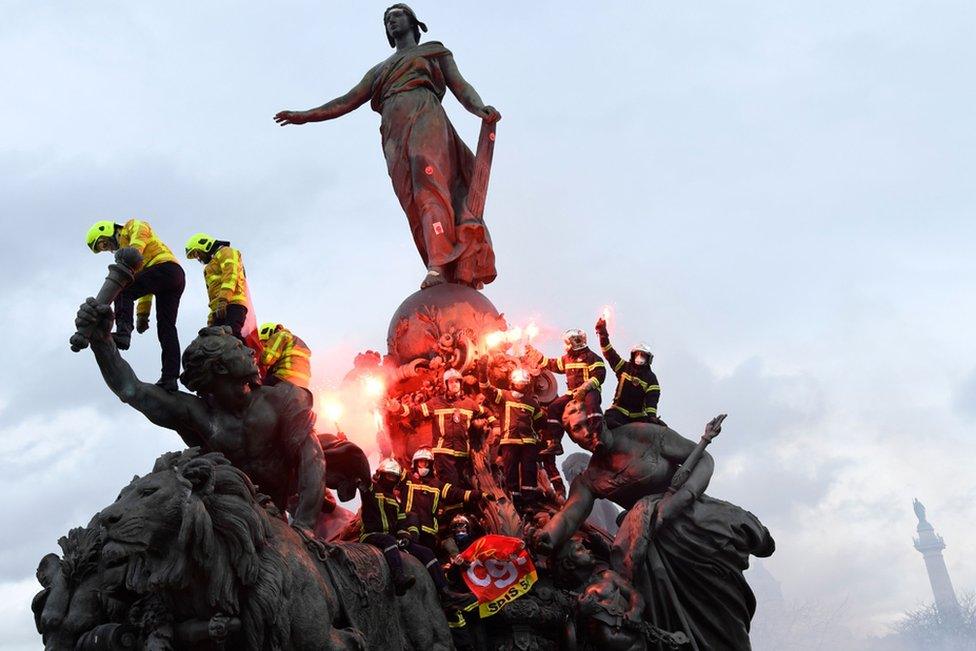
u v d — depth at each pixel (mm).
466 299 21047
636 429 18375
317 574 12805
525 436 18391
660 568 17703
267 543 12312
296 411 14602
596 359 18594
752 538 18047
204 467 11812
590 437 17766
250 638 11875
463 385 18906
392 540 14602
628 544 17609
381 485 15156
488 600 15711
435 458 17516
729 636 18000
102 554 12070
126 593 12484
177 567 11641
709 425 18359
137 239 14961
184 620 12062
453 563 15867
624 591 17297
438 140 22562
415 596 14805
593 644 17016
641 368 19047
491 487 17234
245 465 14570
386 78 23156
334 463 15359
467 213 22438
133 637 12227
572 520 17594
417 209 22297
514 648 15914
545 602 16359
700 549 17781
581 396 17859
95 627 12320
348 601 13203
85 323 13758
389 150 22797
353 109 23203
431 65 23219
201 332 14398
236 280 15680
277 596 11945
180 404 14594
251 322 15750
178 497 11789
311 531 13984
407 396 19281
